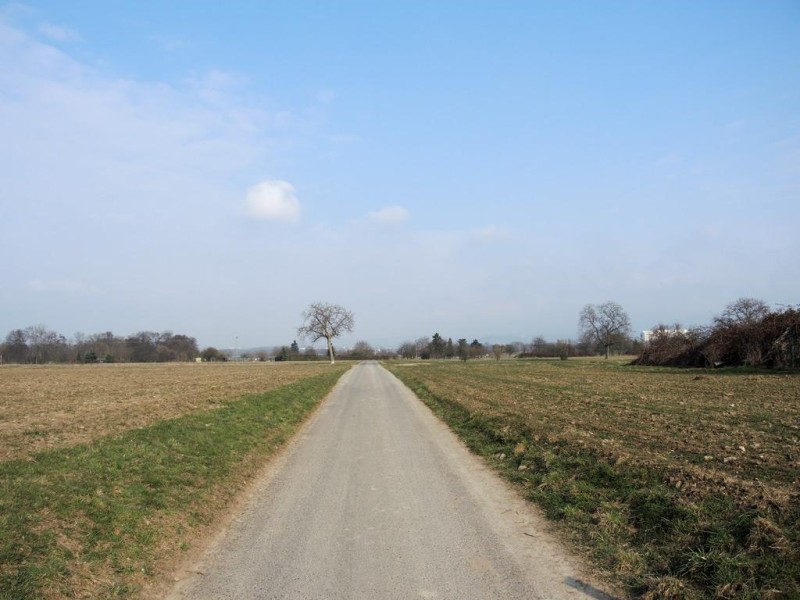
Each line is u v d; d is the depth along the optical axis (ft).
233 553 21.22
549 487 29.55
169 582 18.69
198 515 25.57
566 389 84.99
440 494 29.43
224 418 51.98
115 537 21.03
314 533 23.34
